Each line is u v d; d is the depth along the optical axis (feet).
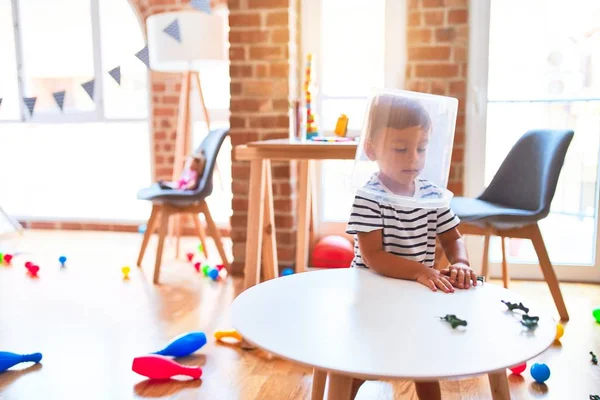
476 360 2.30
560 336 6.45
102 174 13.21
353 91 9.95
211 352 6.19
